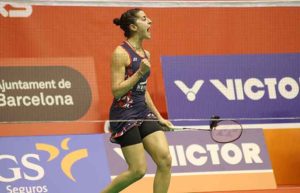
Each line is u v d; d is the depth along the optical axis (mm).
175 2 15078
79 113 14711
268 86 15250
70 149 14336
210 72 15141
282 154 15078
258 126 15102
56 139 14367
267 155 14961
